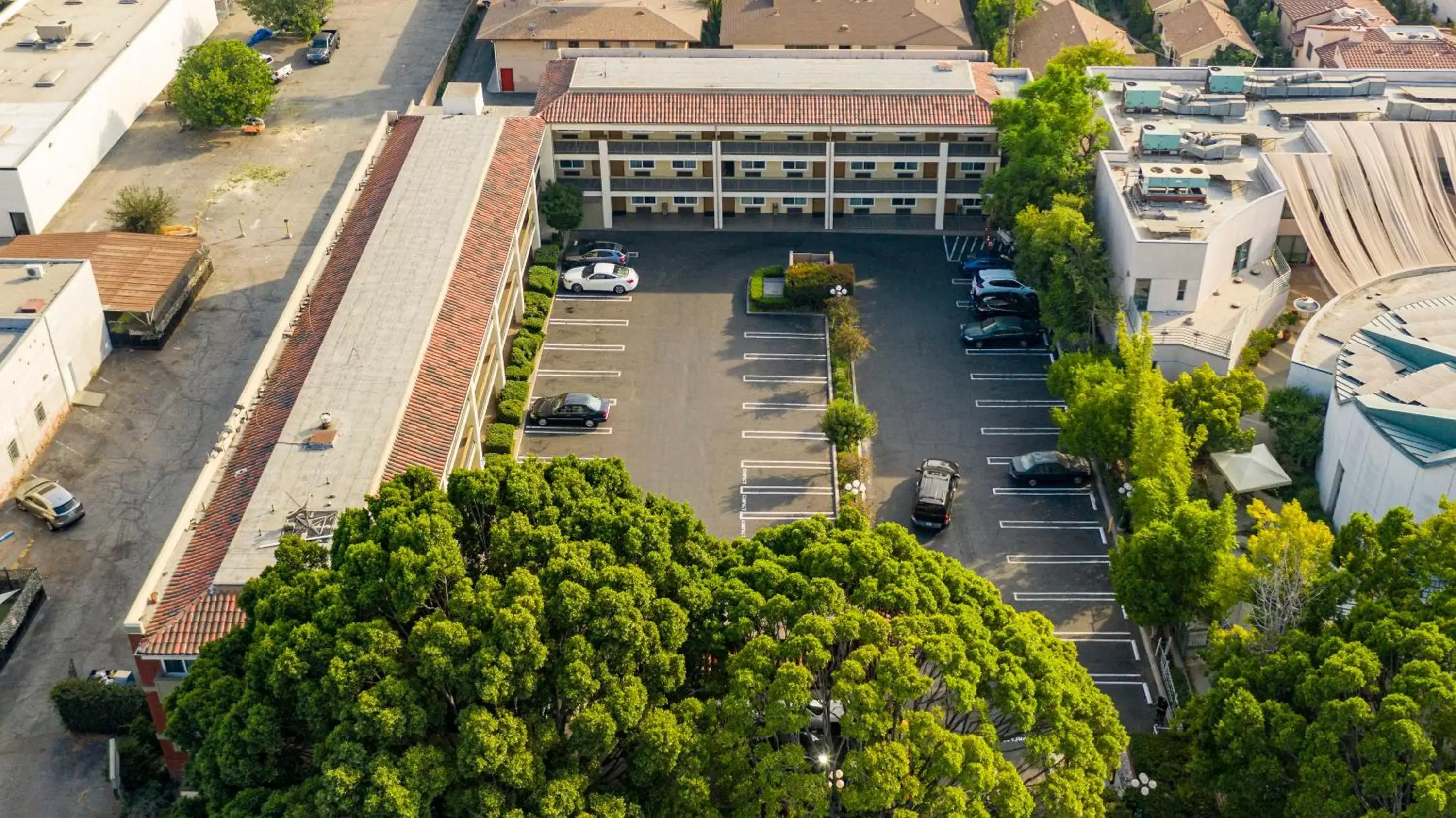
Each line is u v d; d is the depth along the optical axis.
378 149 131.75
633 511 74.38
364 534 73.44
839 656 71.50
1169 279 113.19
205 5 176.62
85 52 153.62
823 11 166.12
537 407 114.50
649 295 130.75
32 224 134.62
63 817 84.62
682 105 135.38
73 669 91.56
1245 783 72.81
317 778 64.31
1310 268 127.00
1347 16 166.88
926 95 136.25
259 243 137.38
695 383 119.56
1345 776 68.62
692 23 166.12
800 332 125.81
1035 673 70.81
